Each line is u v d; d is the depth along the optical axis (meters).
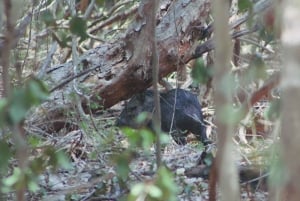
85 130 11.86
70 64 14.01
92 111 14.25
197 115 14.41
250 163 9.59
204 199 9.05
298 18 4.07
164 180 5.36
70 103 12.97
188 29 13.66
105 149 10.45
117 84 14.06
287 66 4.08
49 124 12.79
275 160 6.09
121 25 18.47
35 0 11.55
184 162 11.10
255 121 11.54
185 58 13.70
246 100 6.79
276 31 6.15
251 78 6.89
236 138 11.09
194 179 10.02
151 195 5.37
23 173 5.66
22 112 5.03
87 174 10.27
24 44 13.20
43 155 6.88
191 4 13.74
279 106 6.41
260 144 10.71
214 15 4.80
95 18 18.42
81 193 9.39
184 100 14.54
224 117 4.84
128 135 6.15
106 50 14.20
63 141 11.87
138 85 14.20
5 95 5.73
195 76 7.03
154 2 7.65
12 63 9.45
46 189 9.41
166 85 14.98
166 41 13.55
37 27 11.45
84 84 13.96
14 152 7.59
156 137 6.70
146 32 13.22
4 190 5.97
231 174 4.96
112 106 15.30
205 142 13.34
